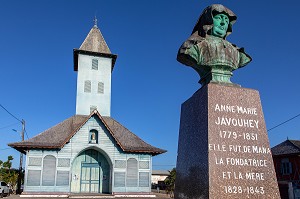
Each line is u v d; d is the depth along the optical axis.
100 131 29.09
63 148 27.80
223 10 6.25
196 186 5.33
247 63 6.33
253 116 5.59
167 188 39.34
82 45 35.66
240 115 5.54
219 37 6.28
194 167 5.50
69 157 27.78
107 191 29.14
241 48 6.30
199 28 6.52
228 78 6.02
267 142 5.47
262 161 5.32
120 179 28.55
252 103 5.68
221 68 6.00
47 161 27.12
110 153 28.88
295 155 30.28
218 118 5.43
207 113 5.45
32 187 26.31
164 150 29.86
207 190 4.98
